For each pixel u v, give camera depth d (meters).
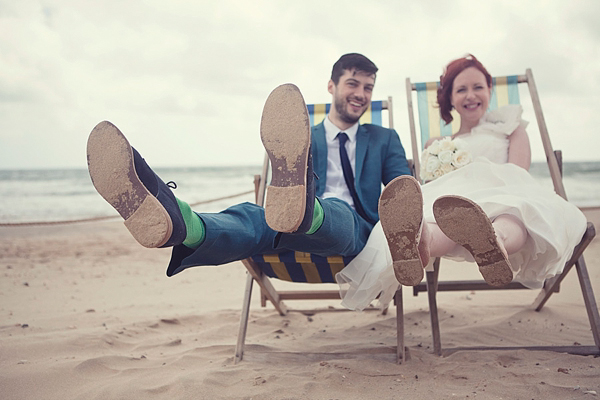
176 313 3.93
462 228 1.83
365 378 2.16
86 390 2.10
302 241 2.07
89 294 4.93
